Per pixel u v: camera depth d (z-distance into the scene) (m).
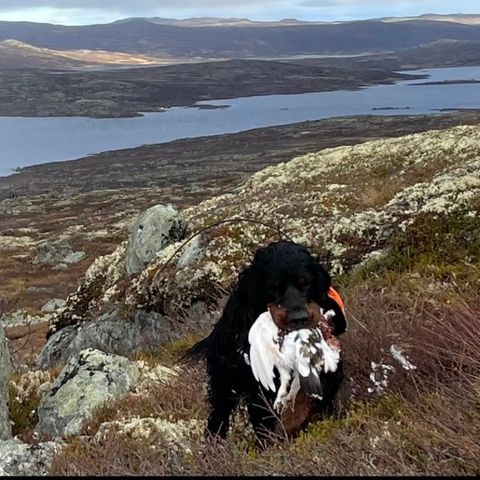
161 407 2.90
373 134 64.62
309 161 8.86
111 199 36.03
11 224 30.08
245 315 1.97
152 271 6.10
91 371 3.37
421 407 1.93
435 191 5.04
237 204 7.54
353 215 5.54
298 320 1.80
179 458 1.99
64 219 30.19
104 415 2.98
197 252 5.96
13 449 2.45
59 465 2.24
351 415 2.07
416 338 2.37
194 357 2.38
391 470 1.56
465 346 2.10
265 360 1.85
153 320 5.76
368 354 2.41
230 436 2.21
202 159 56.12
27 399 3.63
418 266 4.01
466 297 2.82
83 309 7.09
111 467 1.99
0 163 61.44
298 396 1.95
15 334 11.53
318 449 1.75
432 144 7.80
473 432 1.63
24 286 17.72
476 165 5.61
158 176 46.94
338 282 4.52
